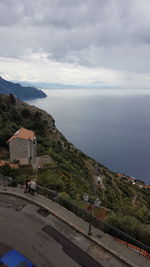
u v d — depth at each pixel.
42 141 80.69
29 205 24.20
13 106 104.31
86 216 22.38
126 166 173.25
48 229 20.84
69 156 80.00
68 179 51.47
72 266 17.19
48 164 59.94
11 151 61.31
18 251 18.20
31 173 50.44
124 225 21.53
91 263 17.55
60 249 18.69
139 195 87.81
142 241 20.33
